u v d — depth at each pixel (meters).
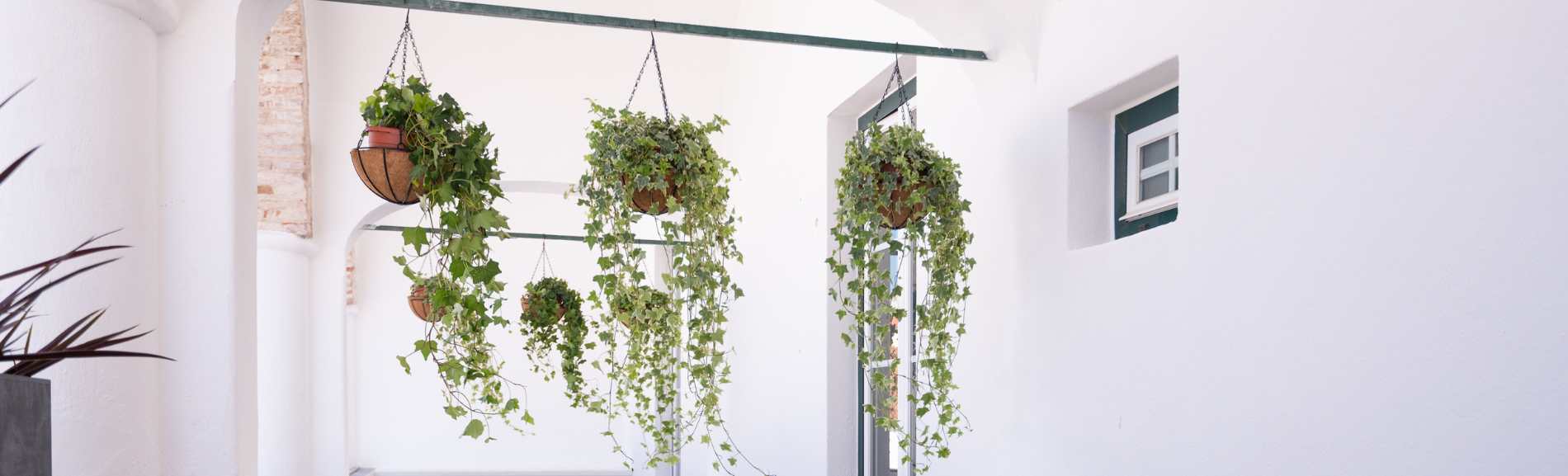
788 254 5.84
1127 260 2.76
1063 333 3.08
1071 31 3.06
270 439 6.31
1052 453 3.12
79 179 2.27
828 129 5.21
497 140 7.29
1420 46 1.87
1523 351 1.66
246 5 2.61
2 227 2.20
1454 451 1.79
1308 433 2.12
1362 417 1.99
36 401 1.34
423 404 11.27
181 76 2.53
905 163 2.96
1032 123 3.30
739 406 6.95
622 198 3.15
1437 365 1.83
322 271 7.27
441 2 2.87
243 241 2.61
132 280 2.37
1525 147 1.66
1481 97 1.74
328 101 7.16
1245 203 2.32
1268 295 2.24
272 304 6.40
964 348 3.77
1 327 1.25
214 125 2.54
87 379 2.25
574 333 6.18
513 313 11.27
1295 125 2.17
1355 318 2.01
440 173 2.60
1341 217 2.04
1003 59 3.46
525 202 11.22
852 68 4.82
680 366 3.65
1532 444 1.65
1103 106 3.05
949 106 3.99
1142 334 2.68
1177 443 2.53
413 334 11.29
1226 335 2.37
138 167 2.40
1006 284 3.45
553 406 11.41
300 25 6.47
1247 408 2.29
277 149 6.59
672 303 3.55
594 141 3.20
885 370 4.93
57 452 2.20
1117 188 3.09
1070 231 3.06
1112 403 2.81
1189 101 2.53
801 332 5.54
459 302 2.81
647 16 7.39
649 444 9.41
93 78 2.30
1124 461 2.75
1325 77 2.09
